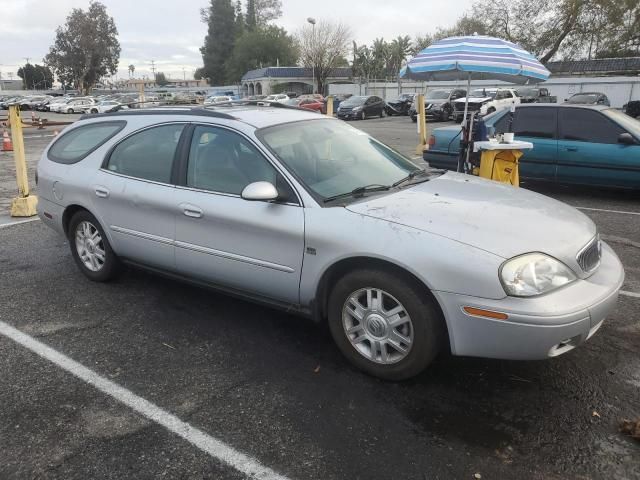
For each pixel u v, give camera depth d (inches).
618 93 1378.0
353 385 124.1
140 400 119.8
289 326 155.5
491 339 108.6
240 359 137.1
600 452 100.3
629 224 261.0
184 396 121.1
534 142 325.7
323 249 124.5
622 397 117.3
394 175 152.5
